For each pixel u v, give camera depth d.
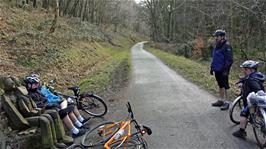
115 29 72.25
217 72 7.86
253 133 6.11
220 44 7.76
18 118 5.21
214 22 28.52
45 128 5.25
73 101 7.07
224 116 7.25
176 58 24.62
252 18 21.66
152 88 11.34
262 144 5.30
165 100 9.20
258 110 5.33
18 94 5.49
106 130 5.51
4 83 5.37
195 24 43.53
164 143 5.73
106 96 10.15
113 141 5.14
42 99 6.21
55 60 14.90
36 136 5.23
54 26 20.25
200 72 15.34
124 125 5.40
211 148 5.44
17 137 5.14
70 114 6.47
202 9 35.47
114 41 50.47
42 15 25.38
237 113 7.18
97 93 10.64
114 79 13.93
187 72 15.59
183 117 7.30
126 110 8.16
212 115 7.38
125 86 12.04
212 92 10.23
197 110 7.88
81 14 48.75
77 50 20.05
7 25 16.52
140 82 12.89
